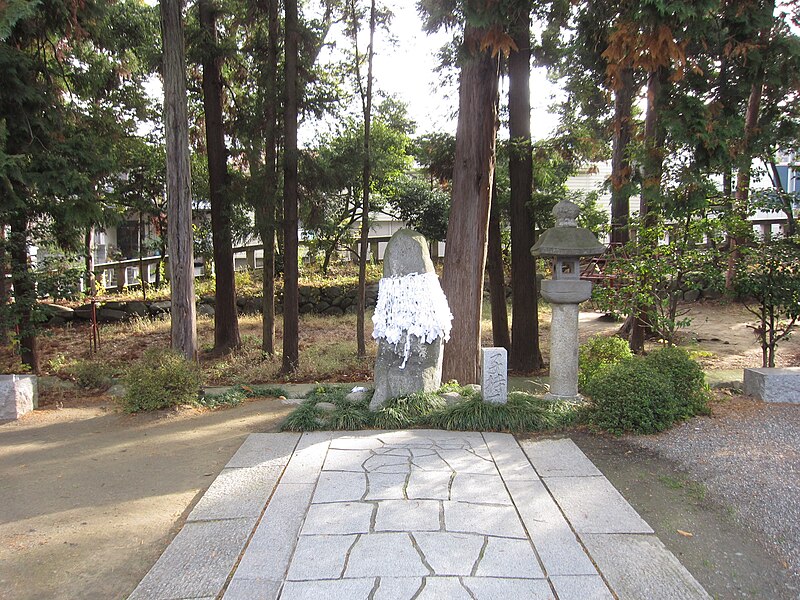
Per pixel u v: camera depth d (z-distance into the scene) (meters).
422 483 3.97
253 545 3.17
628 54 5.57
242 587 2.78
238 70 10.89
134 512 3.78
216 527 3.41
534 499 3.72
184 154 7.20
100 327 13.70
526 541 3.18
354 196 14.70
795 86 7.56
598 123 11.29
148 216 15.12
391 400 5.62
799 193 7.39
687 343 10.92
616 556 3.05
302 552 3.08
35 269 8.45
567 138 10.21
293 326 9.32
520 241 9.67
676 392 5.45
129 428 5.72
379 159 11.11
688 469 4.28
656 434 5.04
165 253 16.31
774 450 4.53
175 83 7.09
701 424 5.23
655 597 2.72
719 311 14.03
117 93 10.93
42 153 7.29
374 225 18.83
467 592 2.71
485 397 5.56
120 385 7.46
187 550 3.16
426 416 5.42
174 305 7.28
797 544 3.22
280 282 15.93
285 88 9.13
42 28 7.86
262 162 11.02
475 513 3.52
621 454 4.63
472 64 7.39
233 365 9.86
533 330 9.74
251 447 4.82
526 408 5.43
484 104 7.52
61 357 9.85
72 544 3.36
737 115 7.11
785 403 5.92
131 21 9.87
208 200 14.00
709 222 6.77
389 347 5.81
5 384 6.12
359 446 4.77
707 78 7.21
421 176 16.97
